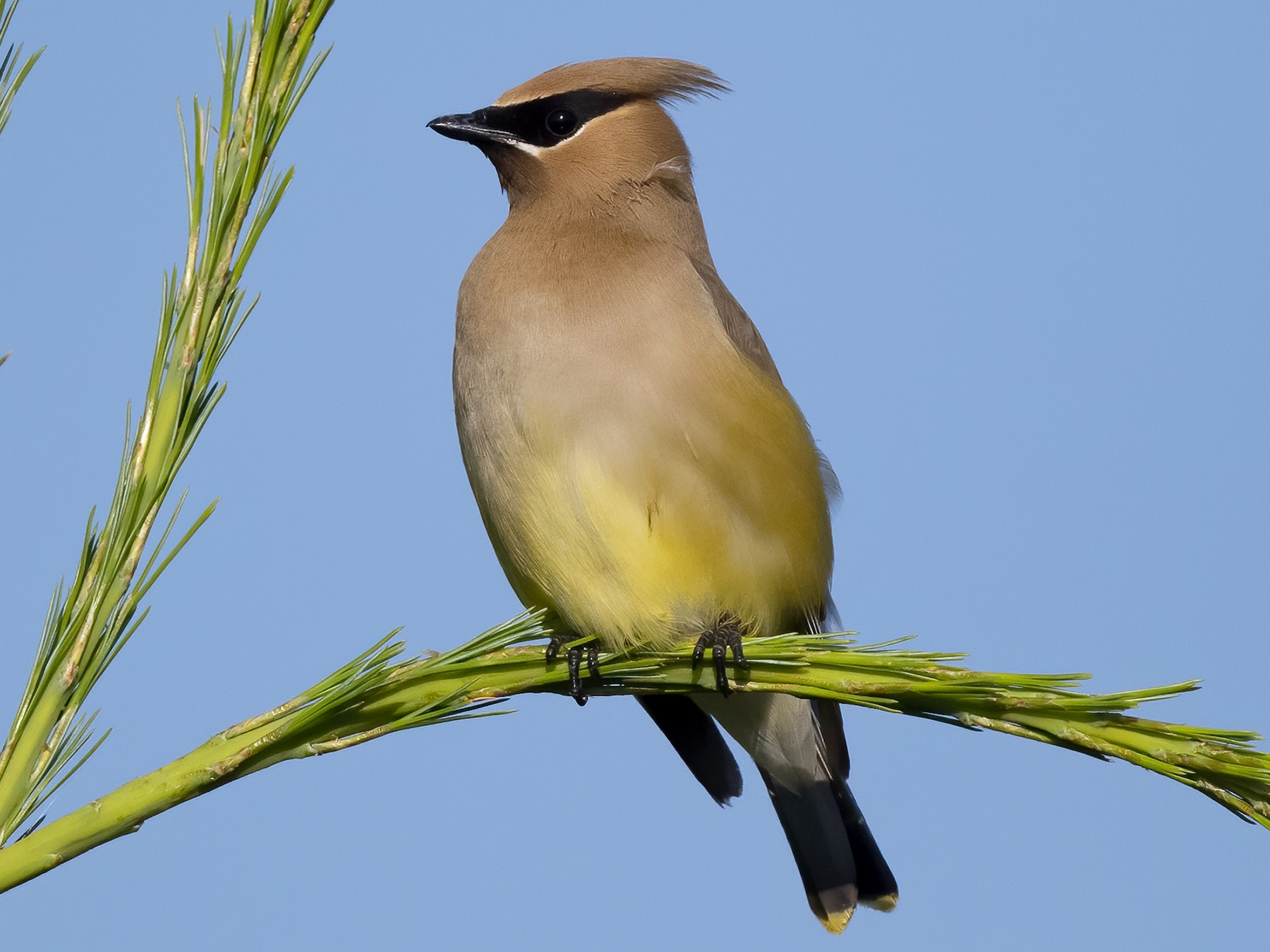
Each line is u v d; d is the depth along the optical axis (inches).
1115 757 212.4
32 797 191.8
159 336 204.1
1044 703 212.7
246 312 207.2
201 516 201.3
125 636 197.3
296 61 208.1
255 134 206.8
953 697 222.1
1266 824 205.0
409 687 225.1
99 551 197.0
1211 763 204.7
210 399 204.5
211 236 205.3
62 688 193.3
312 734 214.2
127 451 200.2
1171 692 206.4
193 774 197.6
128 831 196.1
